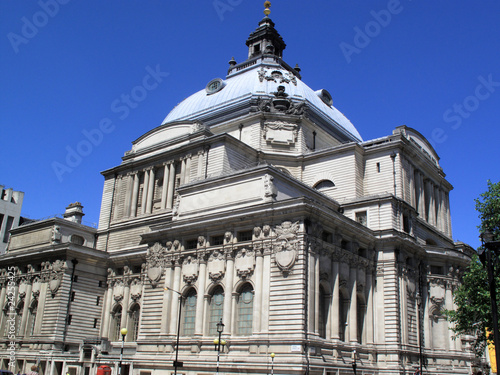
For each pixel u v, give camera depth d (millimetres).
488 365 79125
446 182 99125
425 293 75188
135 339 77875
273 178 63375
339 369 56875
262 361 54531
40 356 77625
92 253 84938
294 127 90688
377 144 86750
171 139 89750
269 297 57281
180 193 72438
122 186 94812
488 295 59094
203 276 63938
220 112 100188
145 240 72375
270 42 123688
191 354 61344
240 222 62438
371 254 69562
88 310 83250
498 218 62188
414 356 68562
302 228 57219
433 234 88312
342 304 63719
